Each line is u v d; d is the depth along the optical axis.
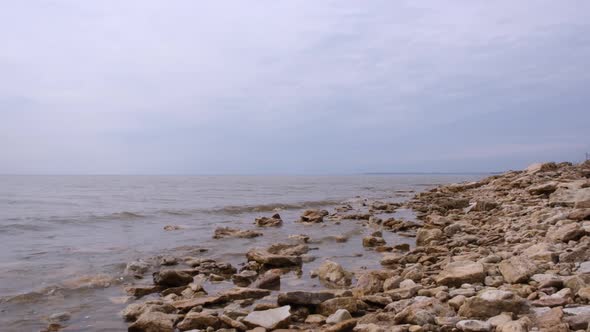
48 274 10.24
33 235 17.30
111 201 37.47
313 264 11.55
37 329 6.75
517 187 25.98
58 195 46.66
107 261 11.87
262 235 16.95
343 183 101.56
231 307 7.17
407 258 11.13
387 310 6.53
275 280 9.27
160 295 8.72
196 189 64.38
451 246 12.05
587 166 32.12
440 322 5.40
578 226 9.95
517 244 10.79
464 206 23.94
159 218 24.05
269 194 50.66
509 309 5.53
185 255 12.90
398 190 61.47
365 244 14.61
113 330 6.67
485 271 7.73
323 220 22.31
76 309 7.76
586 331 4.49
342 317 6.17
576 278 6.30
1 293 8.61
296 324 6.36
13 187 68.88
